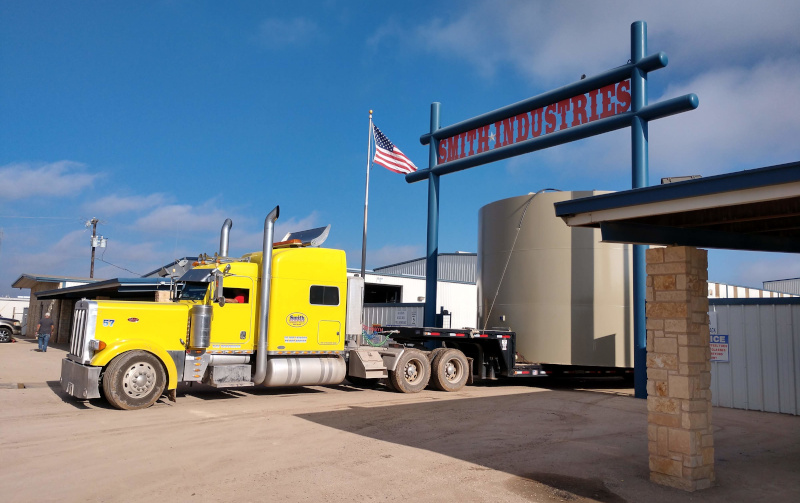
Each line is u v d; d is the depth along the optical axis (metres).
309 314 12.97
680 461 6.51
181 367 11.35
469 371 15.66
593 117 15.35
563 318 16.23
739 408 12.52
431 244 19.22
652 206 6.32
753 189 5.50
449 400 13.00
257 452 7.59
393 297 36.22
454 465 7.18
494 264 17.94
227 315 11.99
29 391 12.65
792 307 11.88
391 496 5.97
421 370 14.47
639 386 13.91
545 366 16.48
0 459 7.05
